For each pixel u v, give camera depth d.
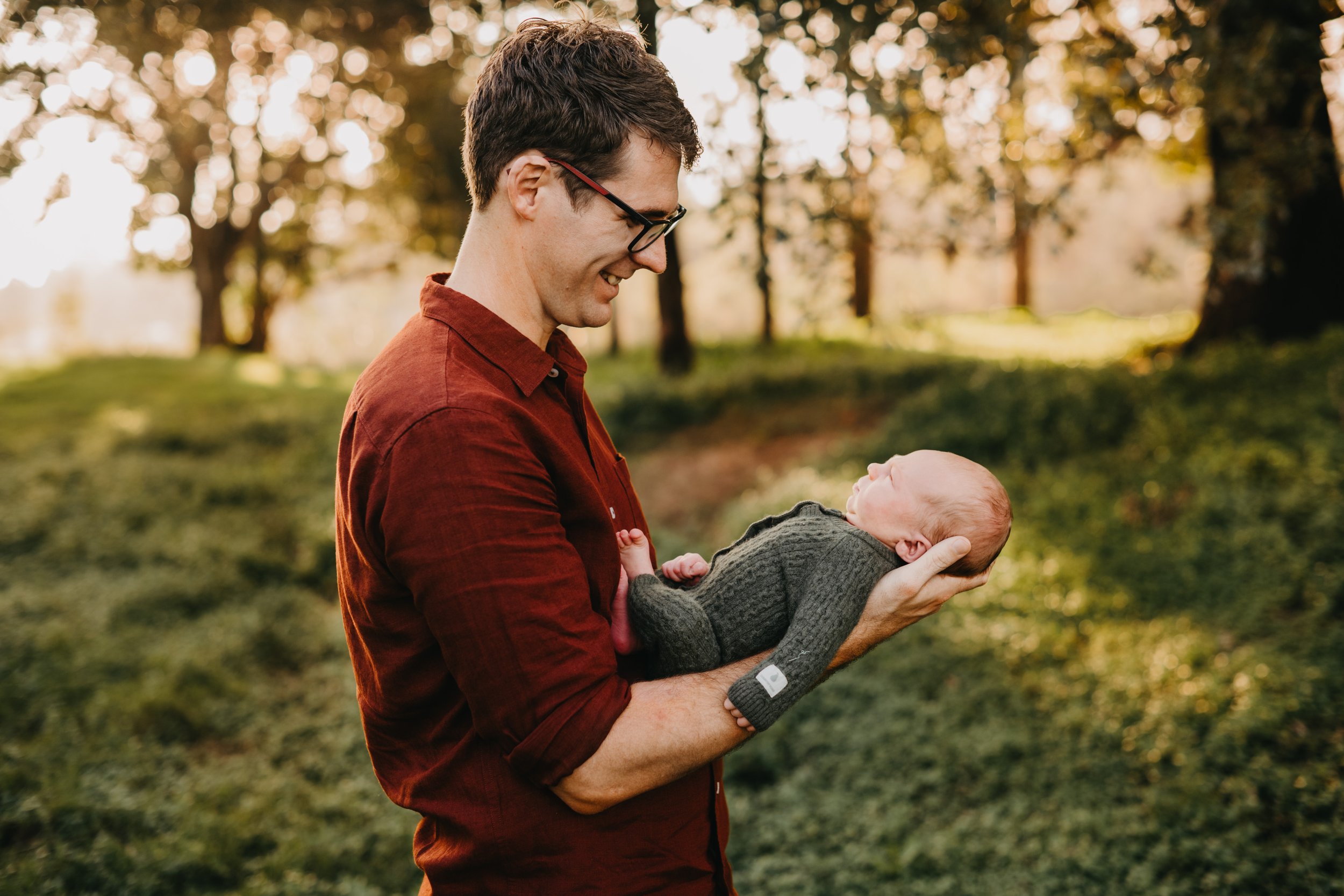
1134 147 6.00
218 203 21.52
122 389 14.94
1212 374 8.04
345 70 11.25
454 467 1.09
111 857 3.34
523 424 1.18
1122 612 5.06
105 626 5.65
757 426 10.41
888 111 4.19
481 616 1.07
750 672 1.23
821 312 5.57
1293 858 3.12
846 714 4.52
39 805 3.57
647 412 11.16
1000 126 4.89
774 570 1.45
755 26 4.39
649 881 1.29
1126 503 6.27
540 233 1.22
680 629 1.33
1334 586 4.66
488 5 5.95
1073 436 7.59
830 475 8.14
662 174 1.22
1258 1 4.45
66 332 32.56
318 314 29.98
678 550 7.35
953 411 8.83
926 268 18.52
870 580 1.39
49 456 10.01
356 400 1.24
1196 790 3.49
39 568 6.78
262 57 9.07
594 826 1.23
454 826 1.23
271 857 3.55
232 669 5.37
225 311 25.45
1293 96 7.11
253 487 8.95
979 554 1.72
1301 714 3.81
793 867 3.54
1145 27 4.39
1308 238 8.95
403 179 16.48
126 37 5.12
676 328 13.52
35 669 4.93
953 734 4.20
